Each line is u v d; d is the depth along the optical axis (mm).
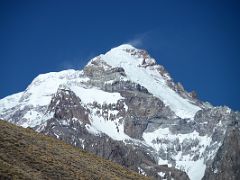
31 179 86875
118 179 104750
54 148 107250
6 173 85562
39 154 99062
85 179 97000
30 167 93188
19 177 85938
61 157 103312
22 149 98125
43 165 95438
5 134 102062
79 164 104000
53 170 95188
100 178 100688
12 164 91000
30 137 107375
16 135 104750
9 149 96250
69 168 98562
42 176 91250
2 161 89438
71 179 94812
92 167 105750
